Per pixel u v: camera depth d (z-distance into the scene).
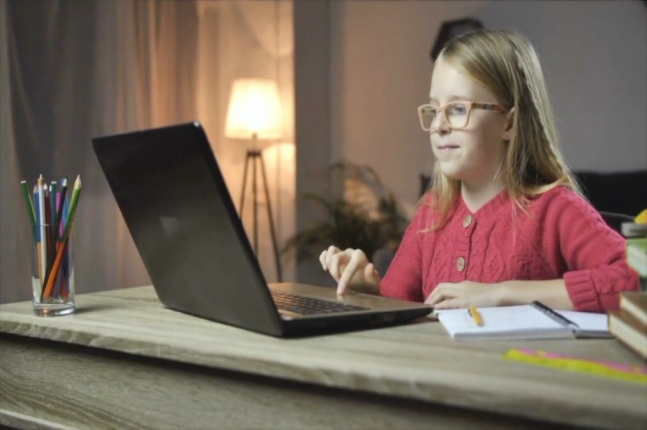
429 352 0.76
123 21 3.00
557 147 1.38
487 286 1.07
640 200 3.21
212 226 0.86
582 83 3.44
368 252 3.91
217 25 3.62
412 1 3.91
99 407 0.98
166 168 0.91
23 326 1.05
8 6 2.54
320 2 4.13
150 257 1.10
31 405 1.08
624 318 0.79
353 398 0.72
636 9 3.31
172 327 0.95
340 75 4.16
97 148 1.07
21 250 2.53
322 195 4.14
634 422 0.56
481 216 1.34
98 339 0.93
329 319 0.88
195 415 0.86
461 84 1.26
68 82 2.76
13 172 2.53
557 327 0.84
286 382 0.77
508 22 3.62
